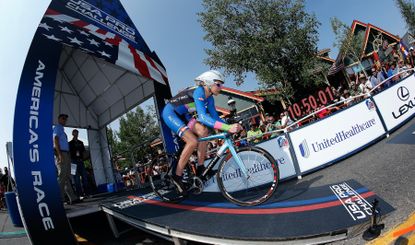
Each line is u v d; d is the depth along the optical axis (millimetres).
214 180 4742
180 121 3846
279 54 18594
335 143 5293
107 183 8219
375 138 5551
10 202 5402
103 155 8352
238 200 3682
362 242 2430
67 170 5434
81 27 5250
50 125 3863
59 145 5238
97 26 5785
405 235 2184
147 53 6797
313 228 2744
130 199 4832
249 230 2934
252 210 3467
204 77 3617
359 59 23297
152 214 3830
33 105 3812
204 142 3922
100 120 8289
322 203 3322
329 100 11594
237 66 19234
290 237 2658
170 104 3936
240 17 18562
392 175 3637
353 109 5531
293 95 19312
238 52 19250
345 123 5426
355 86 10242
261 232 2846
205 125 3889
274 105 22188
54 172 3707
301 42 18297
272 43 18328
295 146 5152
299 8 18312
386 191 3230
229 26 19344
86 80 7410
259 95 20312
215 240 2965
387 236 2330
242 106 20547
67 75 7281
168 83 6977
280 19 18297
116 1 6715
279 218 3104
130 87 7082
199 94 3609
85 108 8031
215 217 3416
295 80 19266
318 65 20094
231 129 3375
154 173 4797
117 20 6469
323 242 2639
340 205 3154
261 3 18656
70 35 4852
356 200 3201
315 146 5199
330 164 5180
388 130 5684
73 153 6809
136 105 7098
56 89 7133
